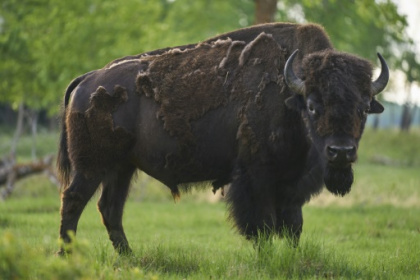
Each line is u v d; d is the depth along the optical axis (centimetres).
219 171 2944
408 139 15475
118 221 3116
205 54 2983
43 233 3991
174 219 5141
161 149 2941
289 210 2858
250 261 2647
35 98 7938
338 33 7719
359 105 2509
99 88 2972
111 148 2964
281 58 2848
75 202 2941
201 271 2495
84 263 1975
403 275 2553
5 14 7412
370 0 5594
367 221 4819
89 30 7238
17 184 7212
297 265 2508
